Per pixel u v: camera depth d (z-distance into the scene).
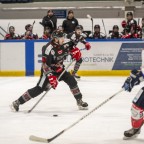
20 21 23.78
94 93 12.81
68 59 17.61
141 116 6.71
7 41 18.08
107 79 16.62
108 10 23.53
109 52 17.78
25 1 23.89
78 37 14.50
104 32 23.44
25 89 13.96
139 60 17.66
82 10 23.69
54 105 10.63
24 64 18.12
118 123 8.34
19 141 6.88
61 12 23.72
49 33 19.20
